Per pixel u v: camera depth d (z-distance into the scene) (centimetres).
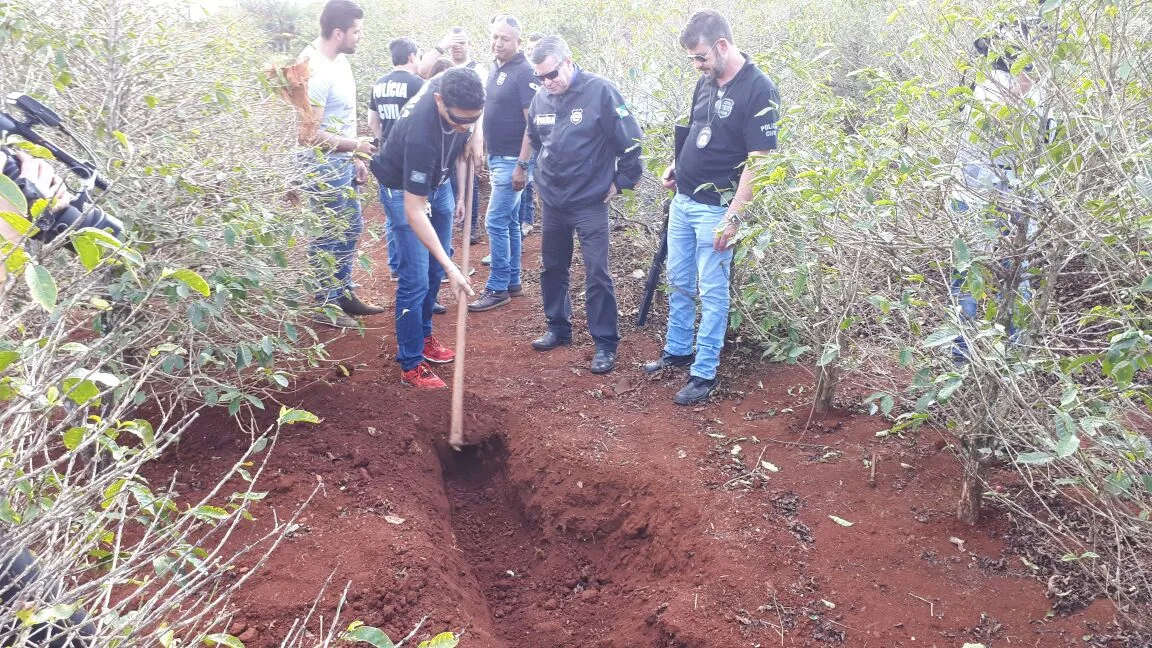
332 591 291
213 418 378
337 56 529
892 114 349
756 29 764
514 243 620
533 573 361
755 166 365
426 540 328
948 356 318
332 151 471
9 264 145
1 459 165
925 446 379
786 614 289
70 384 169
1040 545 311
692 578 313
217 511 203
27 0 372
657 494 360
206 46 438
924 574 304
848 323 343
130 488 200
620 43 745
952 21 324
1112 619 275
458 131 410
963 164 315
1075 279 368
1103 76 288
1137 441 258
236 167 368
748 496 350
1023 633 276
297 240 396
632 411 439
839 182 333
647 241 615
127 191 325
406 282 448
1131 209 266
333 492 346
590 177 471
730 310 482
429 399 427
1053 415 291
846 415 411
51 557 177
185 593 184
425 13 1095
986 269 310
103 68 376
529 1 1015
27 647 158
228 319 367
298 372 441
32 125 234
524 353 525
